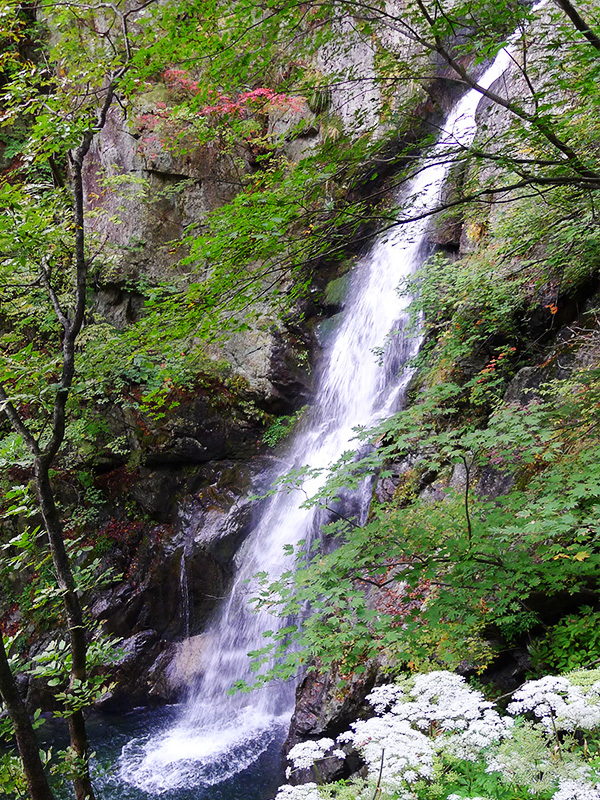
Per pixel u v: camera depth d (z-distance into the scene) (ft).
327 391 40.68
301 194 14.32
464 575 14.02
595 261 22.33
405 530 14.70
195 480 40.96
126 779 24.71
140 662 35.63
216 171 45.83
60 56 15.85
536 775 8.63
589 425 17.93
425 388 29.50
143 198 45.42
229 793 22.84
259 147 43.88
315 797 8.45
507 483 20.48
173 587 38.01
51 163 13.91
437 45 14.62
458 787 9.46
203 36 14.02
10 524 40.22
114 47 15.55
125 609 37.65
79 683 11.61
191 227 14.34
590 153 18.11
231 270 14.21
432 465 13.97
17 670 11.39
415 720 9.84
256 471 40.47
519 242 23.08
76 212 13.33
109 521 41.81
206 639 35.76
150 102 43.16
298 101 38.70
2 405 11.76
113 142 46.32
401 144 20.43
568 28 14.02
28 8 15.84
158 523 40.63
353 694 19.75
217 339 16.33
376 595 21.44
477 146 15.55
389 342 32.99
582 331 23.32
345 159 14.71
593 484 12.53
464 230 32.14
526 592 14.29
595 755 9.09
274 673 12.64
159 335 15.11
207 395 41.73
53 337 36.47
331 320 42.80
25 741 10.31
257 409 42.29
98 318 41.57
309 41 15.60
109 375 17.37
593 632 14.74
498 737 8.68
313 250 14.79
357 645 13.21
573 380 20.56
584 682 9.84
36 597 12.05
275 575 33.45
